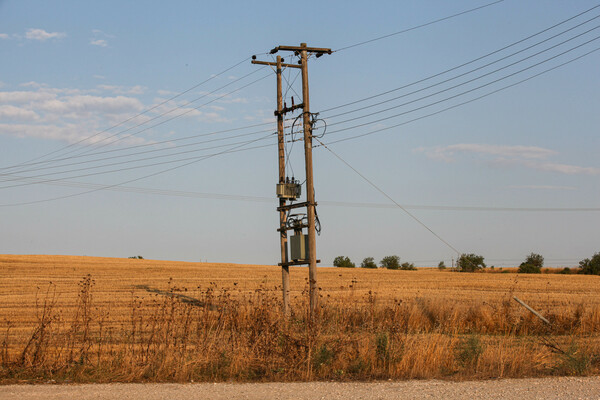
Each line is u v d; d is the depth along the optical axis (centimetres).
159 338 1347
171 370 1205
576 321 2231
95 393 1018
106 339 1775
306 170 2347
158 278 4909
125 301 3206
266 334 1338
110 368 1234
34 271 5188
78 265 5869
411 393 1012
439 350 1310
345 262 10056
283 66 2523
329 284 4594
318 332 1344
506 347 1379
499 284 4838
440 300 2447
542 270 10144
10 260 6044
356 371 1259
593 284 5097
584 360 1291
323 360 1269
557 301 3281
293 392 1027
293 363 1241
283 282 2438
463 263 9538
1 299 3362
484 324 2255
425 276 5909
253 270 6069
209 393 1019
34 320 2495
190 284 4419
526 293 3991
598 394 996
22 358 1252
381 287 4344
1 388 1069
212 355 1280
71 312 2789
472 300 2628
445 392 1020
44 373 1212
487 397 972
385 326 1512
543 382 1131
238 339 1350
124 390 1048
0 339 1773
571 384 1102
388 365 1270
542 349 1507
